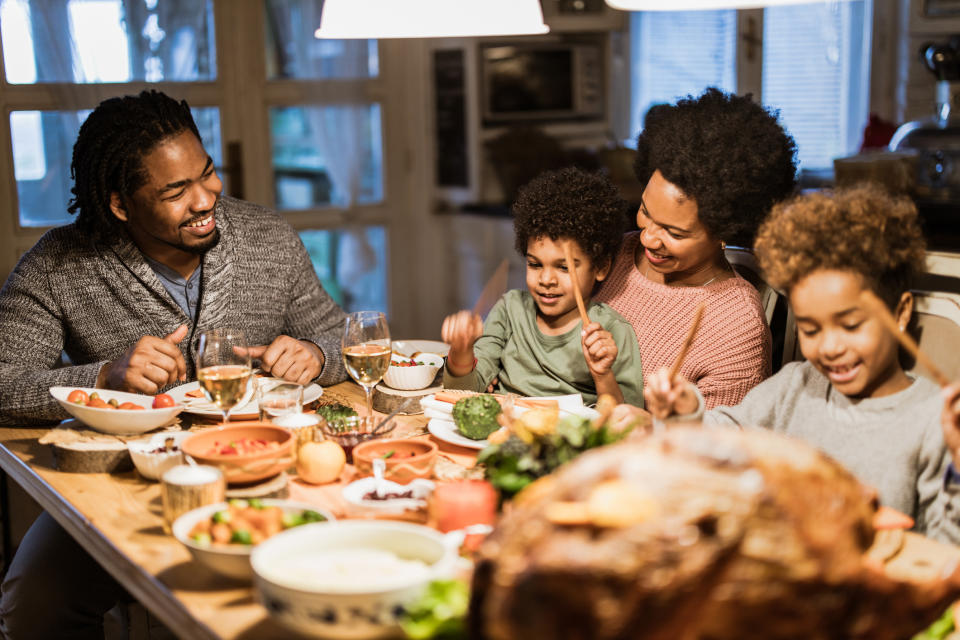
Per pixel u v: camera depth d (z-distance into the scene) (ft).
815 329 4.01
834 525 2.51
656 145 5.74
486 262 13.62
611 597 2.37
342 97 13.21
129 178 5.64
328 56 13.10
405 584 2.80
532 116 13.92
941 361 4.60
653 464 2.55
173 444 4.52
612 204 5.87
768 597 2.43
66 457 4.61
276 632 3.05
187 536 3.42
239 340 4.63
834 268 3.89
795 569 2.42
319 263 13.71
